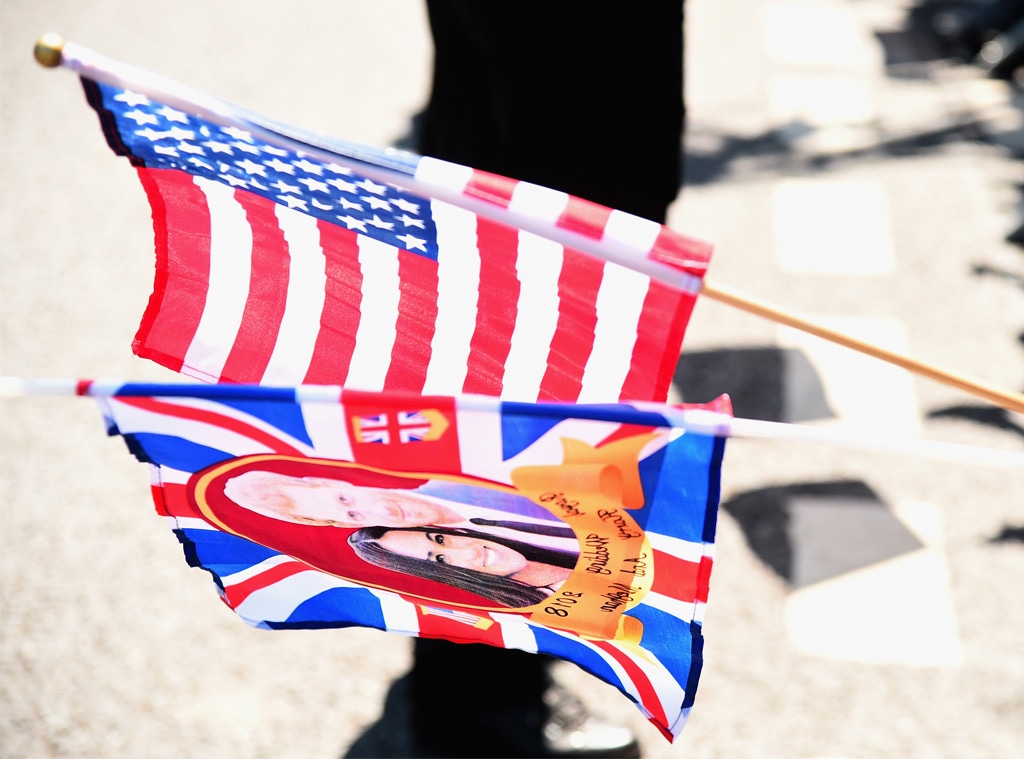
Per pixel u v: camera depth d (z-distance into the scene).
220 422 1.27
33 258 3.95
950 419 3.41
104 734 2.44
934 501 3.10
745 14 6.21
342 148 1.31
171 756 2.41
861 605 2.78
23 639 2.63
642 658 1.48
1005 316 3.92
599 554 1.37
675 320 1.41
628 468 1.25
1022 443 3.32
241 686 2.56
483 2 1.92
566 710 2.46
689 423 1.15
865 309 3.93
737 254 4.20
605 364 1.48
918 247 4.29
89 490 3.05
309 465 1.32
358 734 2.46
